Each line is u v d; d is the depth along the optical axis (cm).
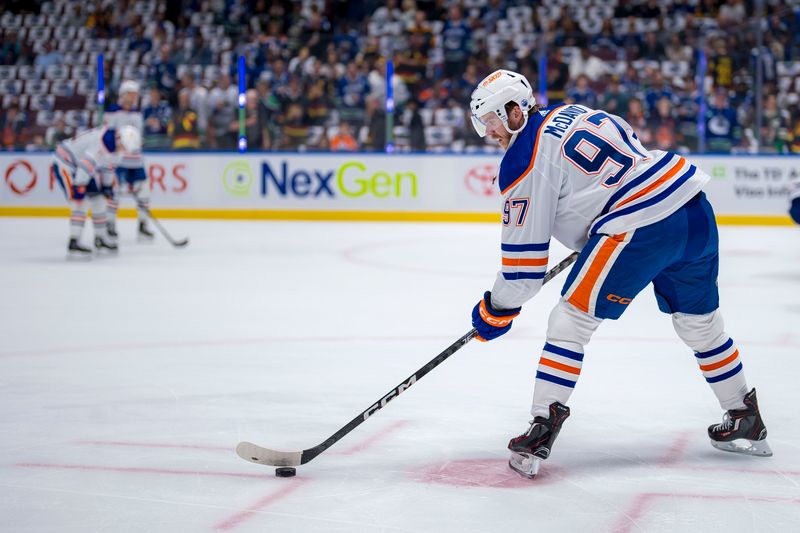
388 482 358
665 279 385
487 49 1733
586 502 336
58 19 2144
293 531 307
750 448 394
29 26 2148
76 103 1812
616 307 365
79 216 1121
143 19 2198
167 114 1702
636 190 357
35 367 562
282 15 2033
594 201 359
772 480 362
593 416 456
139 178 1308
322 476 364
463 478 363
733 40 1611
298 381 526
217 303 812
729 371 388
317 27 2014
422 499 338
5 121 1767
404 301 826
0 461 382
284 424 440
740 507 331
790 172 1591
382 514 323
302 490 348
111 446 404
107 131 1132
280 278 977
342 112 1688
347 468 375
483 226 1581
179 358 589
